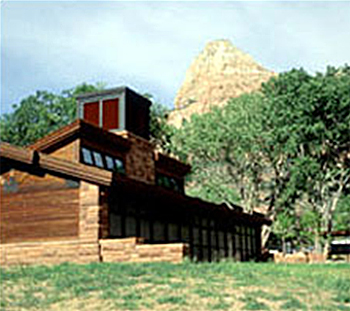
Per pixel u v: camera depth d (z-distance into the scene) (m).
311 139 49.50
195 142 55.69
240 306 14.47
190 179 60.28
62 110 62.22
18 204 26.16
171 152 59.03
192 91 179.12
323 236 51.03
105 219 24.73
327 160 51.12
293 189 52.62
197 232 33.25
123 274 18.36
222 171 57.84
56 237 25.05
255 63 189.88
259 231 43.09
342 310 14.32
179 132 57.81
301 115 48.59
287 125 49.59
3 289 16.66
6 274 18.80
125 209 26.73
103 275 18.20
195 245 32.72
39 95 62.97
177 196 29.16
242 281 17.42
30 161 25.67
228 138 53.91
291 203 56.41
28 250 25.36
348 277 19.16
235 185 58.09
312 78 50.41
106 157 29.22
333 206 52.03
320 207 52.78
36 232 25.55
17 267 21.19
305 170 49.75
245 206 57.56
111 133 29.23
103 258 23.83
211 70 185.25
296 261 41.38
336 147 50.03
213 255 34.66
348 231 50.50
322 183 51.94
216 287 16.42
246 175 56.97
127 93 31.75
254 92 57.34
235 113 54.41
